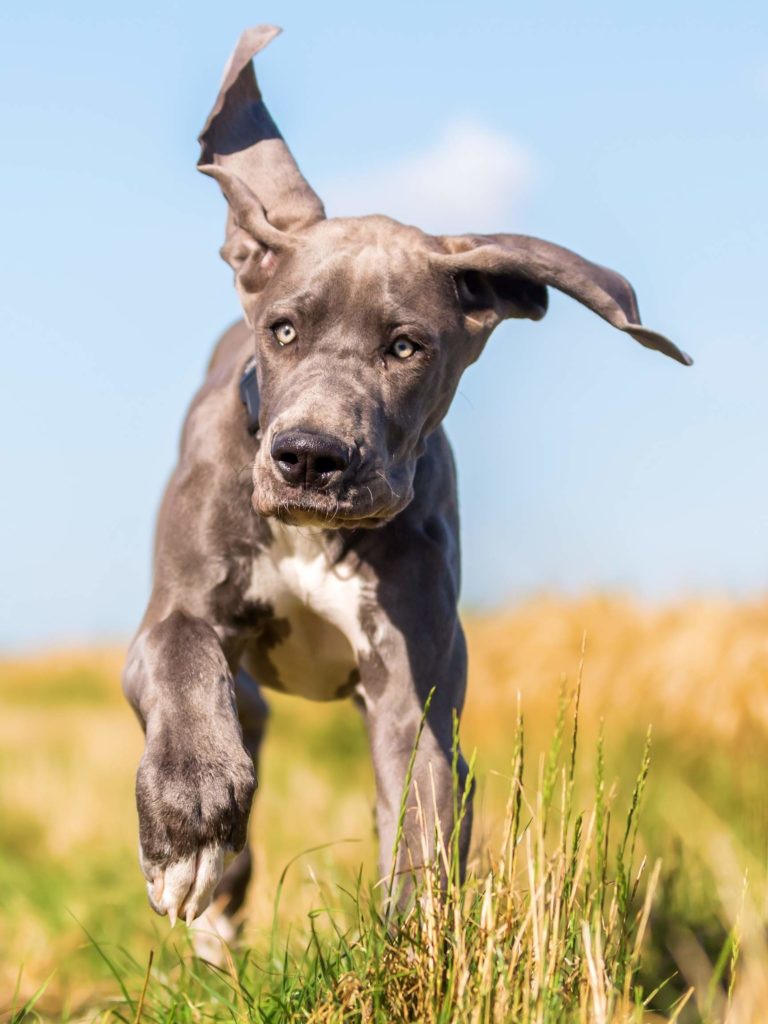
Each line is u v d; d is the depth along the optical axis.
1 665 18.06
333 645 4.48
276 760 9.73
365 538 4.21
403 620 4.23
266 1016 3.56
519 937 3.27
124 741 11.70
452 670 4.31
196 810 3.51
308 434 3.52
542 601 9.53
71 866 6.94
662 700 7.87
